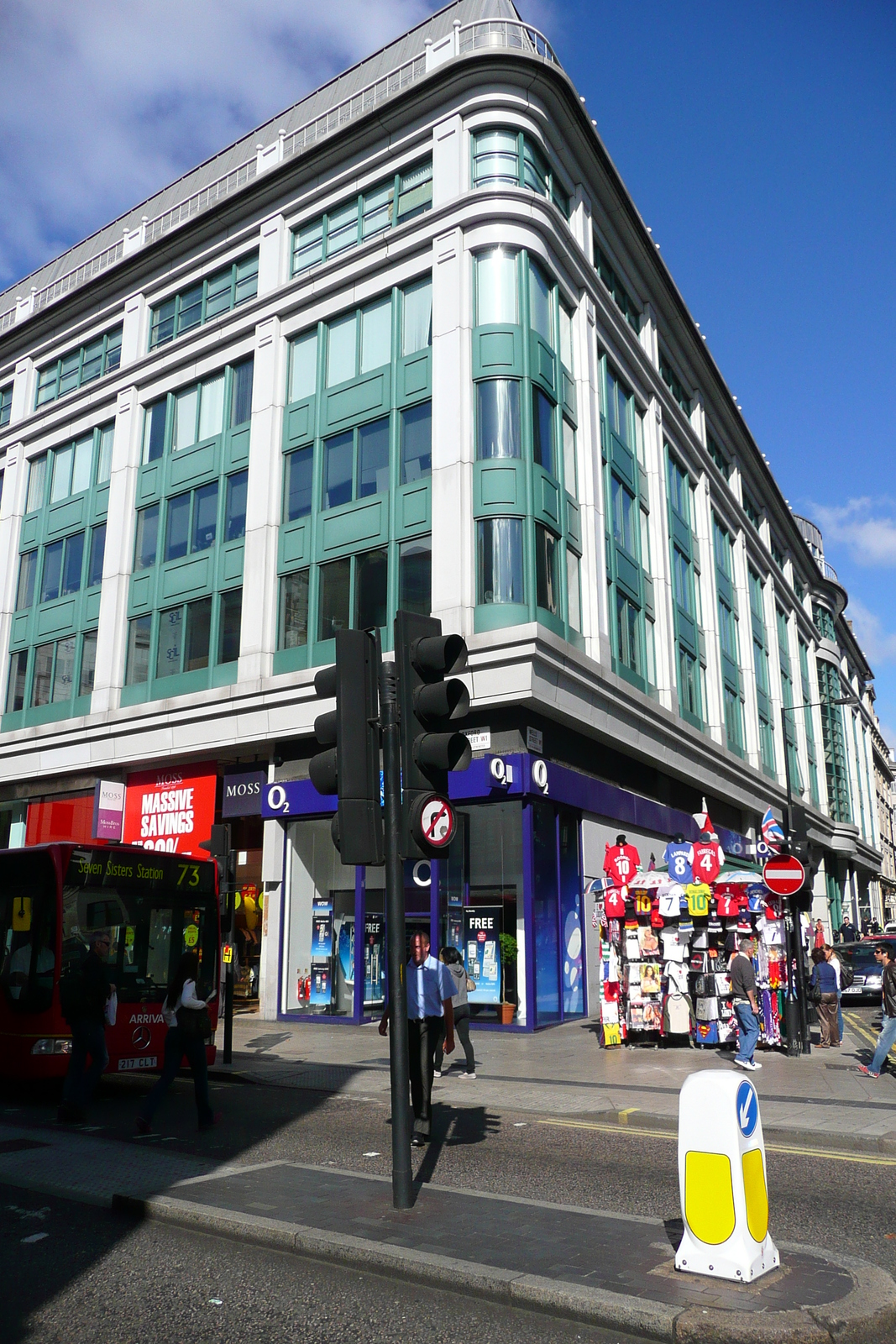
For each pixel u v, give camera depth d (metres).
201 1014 9.62
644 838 24.56
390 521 20.55
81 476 28.30
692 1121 4.88
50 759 26.38
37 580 28.67
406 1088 6.14
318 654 21.17
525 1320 4.50
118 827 24.91
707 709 31.08
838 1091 11.30
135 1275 5.17
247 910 22.77
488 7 22.80
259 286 24.45
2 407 31.67
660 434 28.17
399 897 6.25
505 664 18.34
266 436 23.19
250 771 22.55
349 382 22.09
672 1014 15.41
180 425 25.92
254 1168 7.11
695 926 15.62
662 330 30.23
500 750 18.75
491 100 21.14
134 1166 7.58
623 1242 5.29
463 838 19.44
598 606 21.59
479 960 18.77
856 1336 4.16
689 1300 4.41
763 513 43.06
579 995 20.19
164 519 25.44
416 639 6.55
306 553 21.98
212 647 23.19
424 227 21.19
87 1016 10.35
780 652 45.59
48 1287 5.02
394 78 23.23
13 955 12.34
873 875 71.50
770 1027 15.05
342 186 23.39
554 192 22.98
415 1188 6.49
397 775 6.35
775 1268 4.84
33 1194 6.90
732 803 33.59
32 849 12.69
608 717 21.58
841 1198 6.90
